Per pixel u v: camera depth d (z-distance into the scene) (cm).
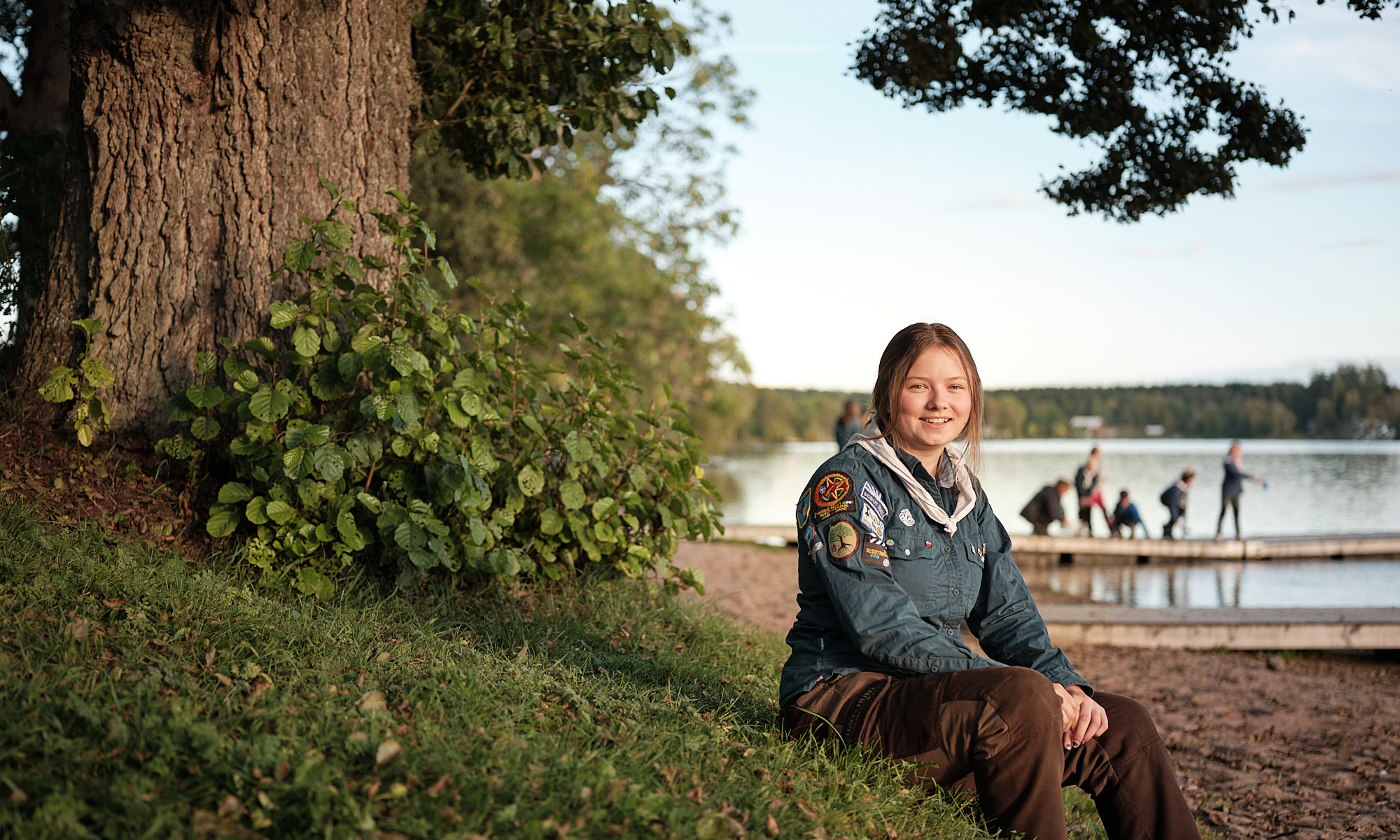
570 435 434
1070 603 1160
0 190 480
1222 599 1241
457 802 203
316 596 370
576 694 293
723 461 7731
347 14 453
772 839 226
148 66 421
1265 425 15000
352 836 180
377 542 413
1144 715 262
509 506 432
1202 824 412
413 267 415
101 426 409
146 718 216
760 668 443
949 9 697
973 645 820
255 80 432
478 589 434
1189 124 689
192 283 425
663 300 2533
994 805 244
